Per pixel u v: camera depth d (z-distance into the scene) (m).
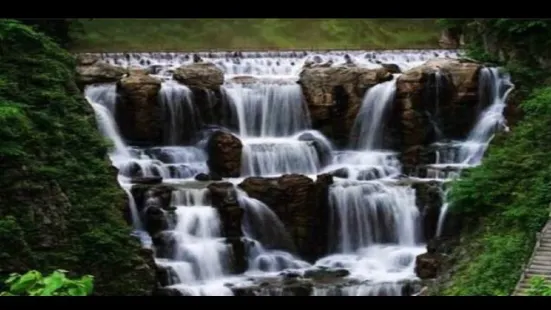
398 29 79.94
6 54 51.03
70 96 53.41
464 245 51.03
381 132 63.28
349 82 63.50
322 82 63.22
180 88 61.12
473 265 46.75
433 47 78.31
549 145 53.41
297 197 55.16
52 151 47.41
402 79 62.72
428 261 51.47
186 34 75.94
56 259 43.38
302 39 77.62
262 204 54.75
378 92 63.28
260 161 59.59
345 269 53.41
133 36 73.75
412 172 60.69
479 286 43.56
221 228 53.31
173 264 50.59
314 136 62.84
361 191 56.47
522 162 52.50
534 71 63.56
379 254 55.25
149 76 60.75
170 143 60.91
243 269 52.94
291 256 54.75
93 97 58.88
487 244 47.91
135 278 46.38
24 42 52.53
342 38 78.25
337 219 56.12
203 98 61.69
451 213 54.62
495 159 53.53
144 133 59.91
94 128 53.97
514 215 47.78
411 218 56.12
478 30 69.50
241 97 62.88
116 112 59.53
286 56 69.25
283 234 54.88
